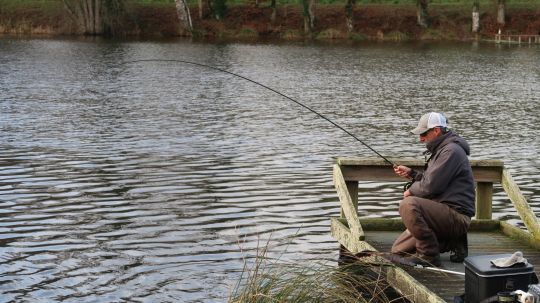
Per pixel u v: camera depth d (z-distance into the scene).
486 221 10.55
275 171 16.61
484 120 24.97
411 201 8.59
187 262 10.69
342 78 38.69
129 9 71.38
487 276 6.93
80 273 10.27
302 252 11.14
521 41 68.56
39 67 42.12
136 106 27.19
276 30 72.25
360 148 19.53
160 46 59.41
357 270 8.55
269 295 7.45
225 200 14.12
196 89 33.06
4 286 9.78
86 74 38.94
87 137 20.59
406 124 23.73
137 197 14.25
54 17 71.56
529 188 15.45
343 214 10.55
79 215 13.04
